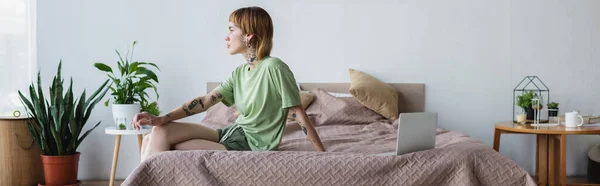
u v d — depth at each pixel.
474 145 2.35
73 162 4.09
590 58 4.40
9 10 4.48
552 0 4.38
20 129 4.13
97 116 4.49
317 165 2.01
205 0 4.44
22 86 4.52
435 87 4.43
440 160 2.06
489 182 2.06
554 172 3.79
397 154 2.11
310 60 4.42
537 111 3.89
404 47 4.41
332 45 4.42
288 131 3.45
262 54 2.34
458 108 4.44
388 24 4.41
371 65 4.42
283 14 4.42
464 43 4.41
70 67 4.46
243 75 2.42
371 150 2.62
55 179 4.03
